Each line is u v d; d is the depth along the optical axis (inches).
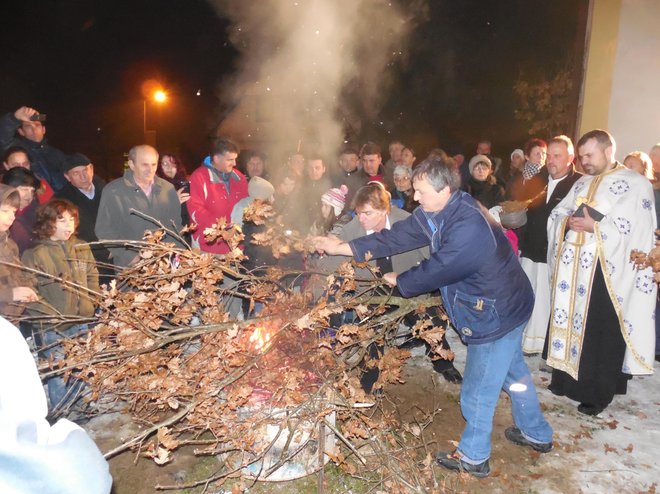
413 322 164.6
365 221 136.2
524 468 129.6
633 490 123.0
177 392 105.4
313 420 107.3
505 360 119.1
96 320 121.6
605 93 247.6
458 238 110.3
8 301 116.3
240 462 117.6
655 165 194.1
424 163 112.9
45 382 131.2
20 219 147.6
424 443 123.7
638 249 145.9
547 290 177.9
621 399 163.8
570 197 154.0
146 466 125.6
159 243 120.0
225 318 116.0
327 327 121.8
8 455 32.4
